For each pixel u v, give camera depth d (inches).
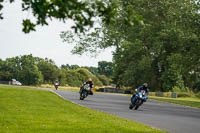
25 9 332.2
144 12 4805.6
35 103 1531.7
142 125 956.0
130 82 5265.8
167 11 4756.4
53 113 1119.0
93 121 951.6
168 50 5049.2
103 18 335.0
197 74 3727.9
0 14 340.2
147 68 5142.7
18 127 752.3
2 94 2054.6
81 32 323.9
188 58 3531.0
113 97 3110.2
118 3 329.7
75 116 1062.4
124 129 819.4
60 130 738.8
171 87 5354.3
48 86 7322.8
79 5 317.7
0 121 835.4
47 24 330.6
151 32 4820.4
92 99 2421.3
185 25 3737.7
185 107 2370.8
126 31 4987.7
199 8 3651.6
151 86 5492.1
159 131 843.4
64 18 324.2
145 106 2119.8
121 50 5147.6
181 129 964.6
